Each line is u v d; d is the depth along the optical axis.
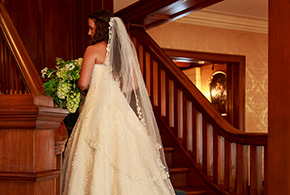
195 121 4.39
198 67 10.53
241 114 7.91
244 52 7.96
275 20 2.93
